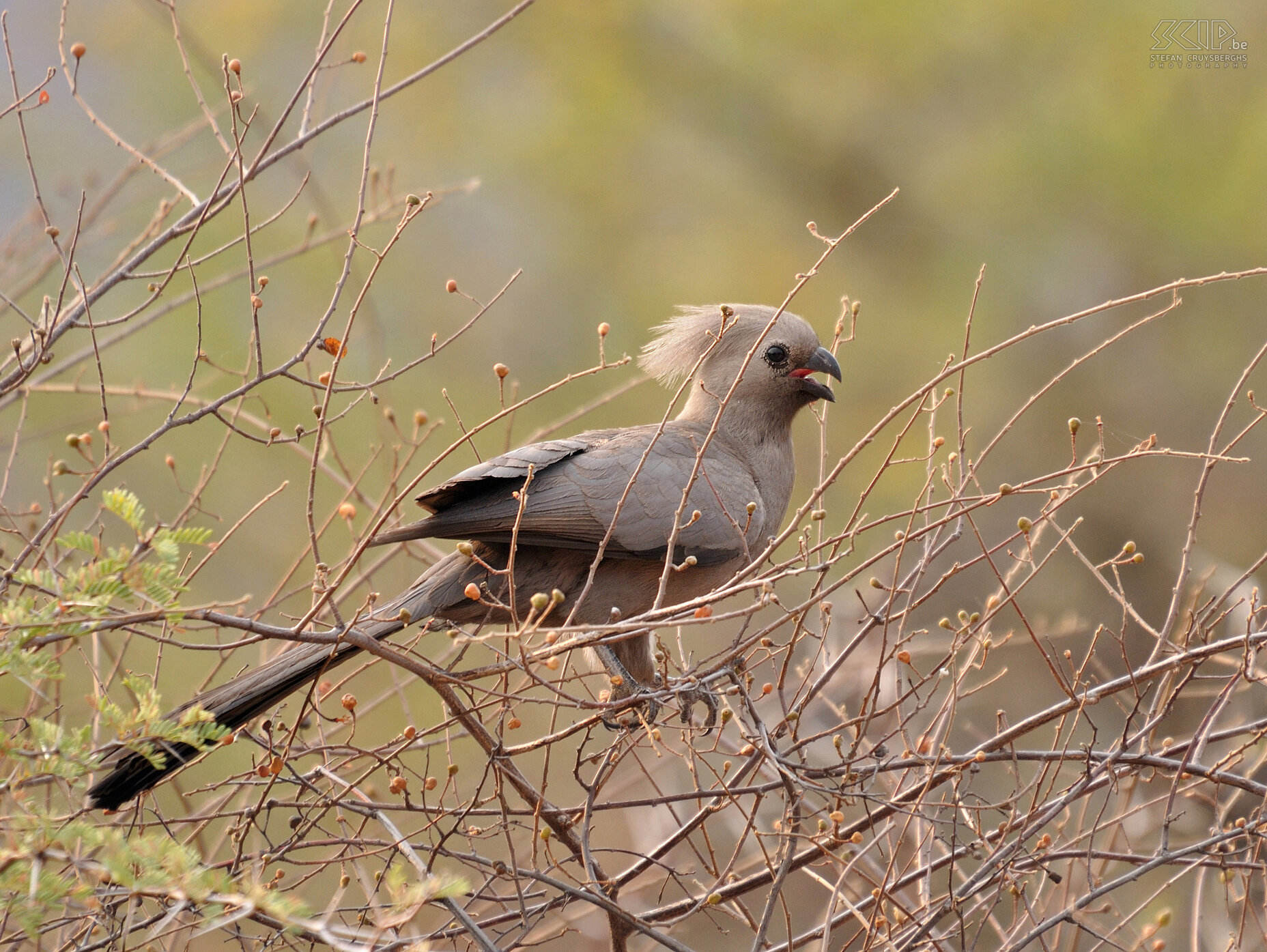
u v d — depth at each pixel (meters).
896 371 18.58
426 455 17.06
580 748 7.12
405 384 18.08
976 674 15.03
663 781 12.48
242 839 7.05
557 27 20.06
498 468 8.73
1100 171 18.30
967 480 7.52
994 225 19.11
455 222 19.72
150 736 5.75
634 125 20.19
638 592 9.27
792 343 10.41
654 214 20.38
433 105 19.62
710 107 20.39
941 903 7.38
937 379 6.87
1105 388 18.58
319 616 8.12
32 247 10.95
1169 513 17.75
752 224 20.11
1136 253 18.61
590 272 19.91
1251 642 7.40
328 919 5.77
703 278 19.39
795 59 20.03
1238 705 11.28
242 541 16.02
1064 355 18.64
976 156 19.20
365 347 17.19
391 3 7.31
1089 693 7.41
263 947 7.07
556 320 19.67
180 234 8.05
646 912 8.01
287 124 18.59
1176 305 7.14
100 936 7.68
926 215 19.61
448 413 17.92
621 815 14.44
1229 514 17.67
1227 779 7.41
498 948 6.98
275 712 8.60
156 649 13.02
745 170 20.52
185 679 13.29
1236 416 17.88
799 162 20.38
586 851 7.14
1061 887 9.64
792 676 12.95
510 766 7.59
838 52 19.73
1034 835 7.89
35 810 5.65
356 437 16.52
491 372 19.00
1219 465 17.78
